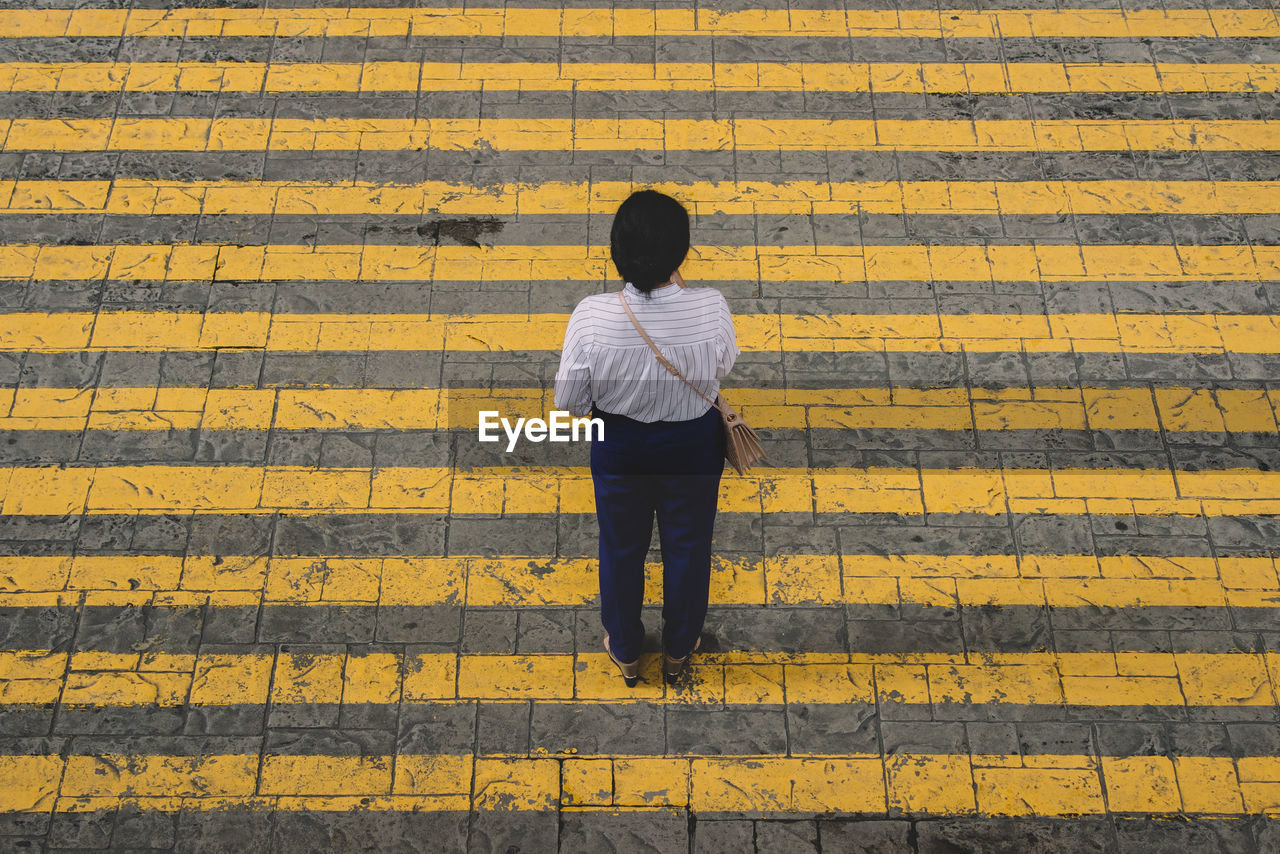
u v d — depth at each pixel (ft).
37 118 17.29
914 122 17.33
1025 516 13.99
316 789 12.13
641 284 9.21
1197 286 15.81
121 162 16.87
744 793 12.12
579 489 14.19
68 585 13.44
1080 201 16.58
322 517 13.96
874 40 18.19
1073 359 15.20
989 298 15.71
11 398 14.79
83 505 14.01
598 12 18.43
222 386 14.92
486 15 18.38
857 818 11.99
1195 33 18.26
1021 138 17.19
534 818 11.94
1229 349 15.28
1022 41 18.19
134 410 14.73
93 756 12.32
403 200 16.49
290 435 14.55
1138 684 12.79
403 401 14.82
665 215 8.98
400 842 11.82
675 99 17.52
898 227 16.31
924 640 13.12
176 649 13.01
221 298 15.64
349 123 17.24
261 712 12.60
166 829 11.91
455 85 17.63
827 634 13.17
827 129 17.24
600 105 17.44
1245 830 11.90
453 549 13.75
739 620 13.28
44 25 18.21
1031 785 12.17
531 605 13.35
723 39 18.17
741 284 15.79
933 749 12.39
